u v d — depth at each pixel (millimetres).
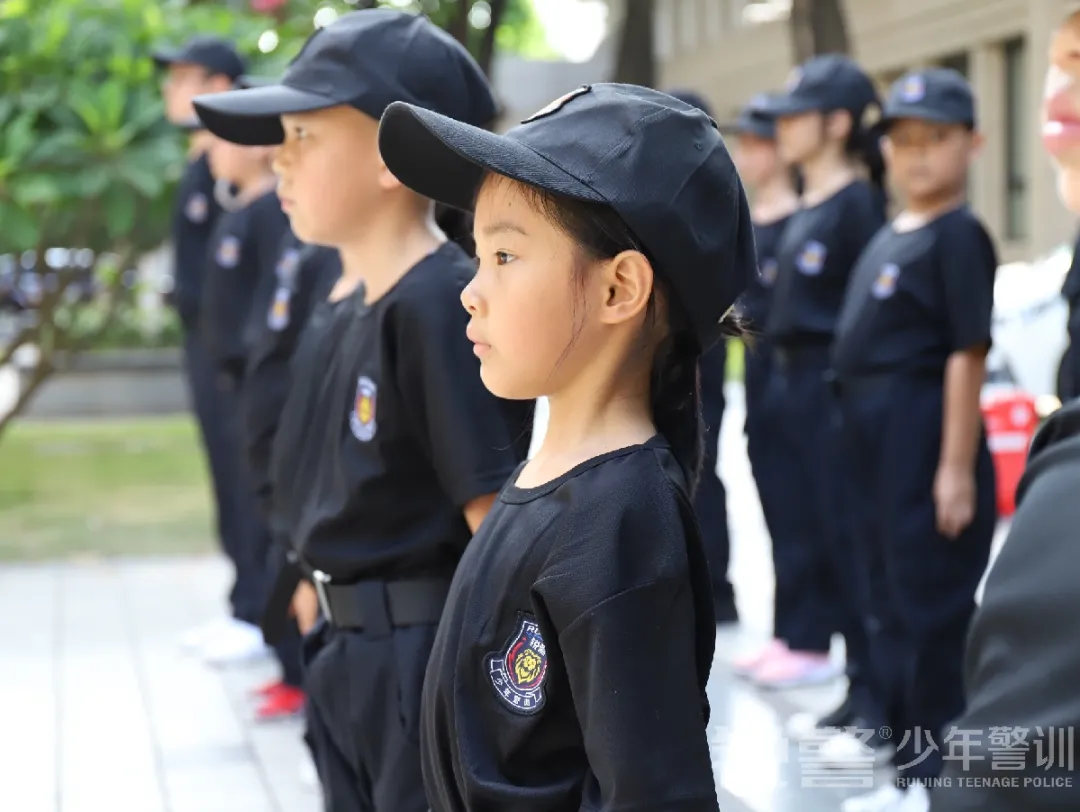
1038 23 6520
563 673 1311
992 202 7652
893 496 3172
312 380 2111
